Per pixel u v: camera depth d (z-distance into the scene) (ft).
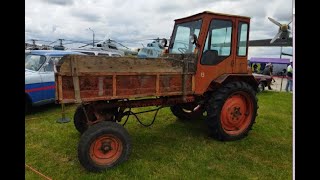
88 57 10.25
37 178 10.12
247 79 15.46
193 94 13.71
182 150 12.89
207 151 12.73
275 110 22.88
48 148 13.10
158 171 10.71
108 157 10.94
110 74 10.78
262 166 11.19
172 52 15.97
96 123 11.51
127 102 12.77
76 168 11.00
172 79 12.75
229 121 14.44
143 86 11.80
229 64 14.51
